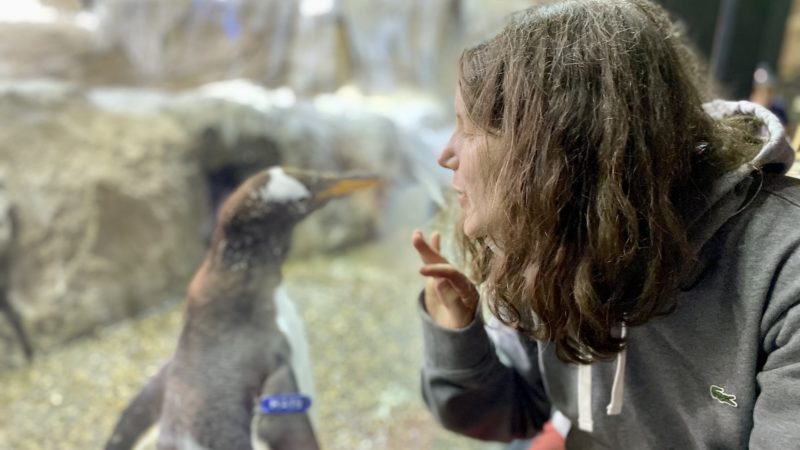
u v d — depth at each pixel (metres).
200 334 0.96
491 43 0.57
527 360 0.88
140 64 2.92
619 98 0.50
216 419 0.94
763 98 1.64
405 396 1.91
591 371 0.71
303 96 3.18
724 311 0.55
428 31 3.73
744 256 0.53
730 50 1.43
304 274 2.56
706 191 0.54
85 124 2.38
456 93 0.61
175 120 2.53
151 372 1.96
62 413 1.75
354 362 2.06
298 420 0.99
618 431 0.71
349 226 2.63
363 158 2.60
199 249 2.53
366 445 1.66
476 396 0.85
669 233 0.51
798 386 0.50
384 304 2.43
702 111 0.57
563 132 0.50
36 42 2.66
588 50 0.51
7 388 1.88
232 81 3.16
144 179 2.35
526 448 1.22
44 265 2.13
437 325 0.81
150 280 2.36
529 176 0.52
